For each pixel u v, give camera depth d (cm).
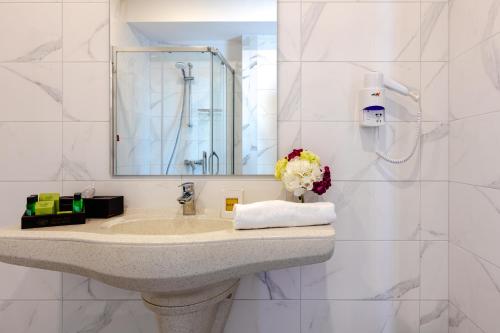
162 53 125
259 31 125
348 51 124
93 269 82
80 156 125
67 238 86
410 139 125
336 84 125
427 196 125
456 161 119
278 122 125
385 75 124
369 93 117
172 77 125
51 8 124
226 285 103
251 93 125
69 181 125
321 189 108
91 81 124
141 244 78
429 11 124
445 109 125
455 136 120
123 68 125
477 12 107
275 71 124
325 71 125
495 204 98
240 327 127
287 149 125
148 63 125
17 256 88
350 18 124
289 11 124
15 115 124
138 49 125
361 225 125
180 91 125
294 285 126
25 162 124
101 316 126
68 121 124
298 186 106
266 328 126
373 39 124
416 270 126
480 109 105
